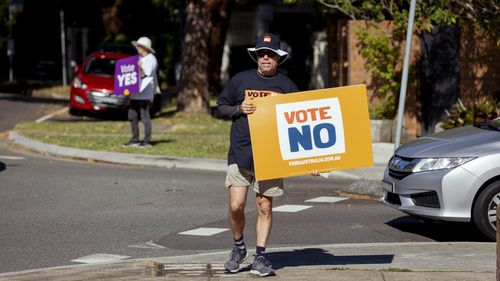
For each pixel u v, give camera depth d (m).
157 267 10.59
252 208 15.72
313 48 45.22
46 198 16.45
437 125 23.22
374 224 14.31
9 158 22.47
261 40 9.80
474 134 13.06
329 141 9.66
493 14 22.17
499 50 24.23
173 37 53.75
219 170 21.02
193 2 32.84
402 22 23.23
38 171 19.94
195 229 13.79
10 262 11.59
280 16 45.88
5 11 58.59
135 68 23.19
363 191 17.06
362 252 11.66
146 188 17.69
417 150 13.05
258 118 9.62
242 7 47.03
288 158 9.64
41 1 55.84
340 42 27.52
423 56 24.84
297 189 17.92
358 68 25.36
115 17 50.56
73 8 52.12
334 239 13.10
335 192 17.55
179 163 21.42
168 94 46.09
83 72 34.12
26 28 57.53
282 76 9.95
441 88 24.73
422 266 10.66
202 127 29.22
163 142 24.94
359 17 25.50
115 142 24.64
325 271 10.26
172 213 15.08
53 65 57.00
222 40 38.59
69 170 20.25
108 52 35.53
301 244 12.69
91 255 11.99
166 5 52.72
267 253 11.73
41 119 33.09
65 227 13.88
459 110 22.91
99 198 16.50
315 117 9.66
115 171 20.28
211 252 12.17
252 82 9.84
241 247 10.22
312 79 45.28
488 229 12.55
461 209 12.58
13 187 17.66
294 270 10.35
